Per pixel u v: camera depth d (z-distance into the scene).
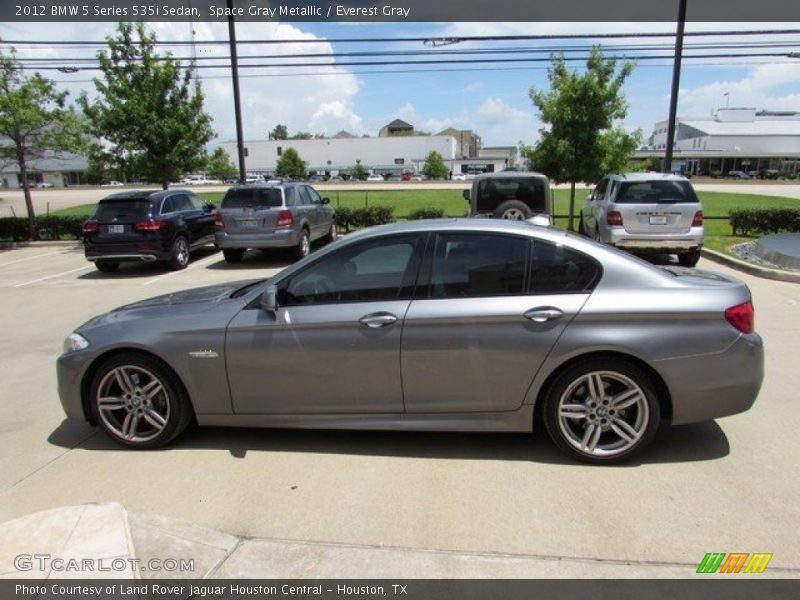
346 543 2.99
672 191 10.46
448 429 3.79
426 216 17.42
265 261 13.46
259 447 4.09
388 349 3.71
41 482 3.70
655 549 2.88
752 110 106.12
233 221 12.27
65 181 85.50
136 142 16.30
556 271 3.68
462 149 149.25
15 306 9.19
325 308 3.80
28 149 17.20
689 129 103.69
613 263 3.67
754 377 3.59
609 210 10.63
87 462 3.96
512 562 2.81
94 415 4.14
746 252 11.95
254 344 3.86
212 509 3.33
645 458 3.79
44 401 5.17
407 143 107.56
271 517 3.23
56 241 17.52
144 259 11.80
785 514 3.15
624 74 14.92
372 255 3.83
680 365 3.53
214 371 3.94
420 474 3.66
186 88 16.77
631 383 3.59
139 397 4.07
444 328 3.66
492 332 3.62
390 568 2.79
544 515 3.18
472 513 3.22
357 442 4.12
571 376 3.62
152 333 3.97
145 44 16.22
